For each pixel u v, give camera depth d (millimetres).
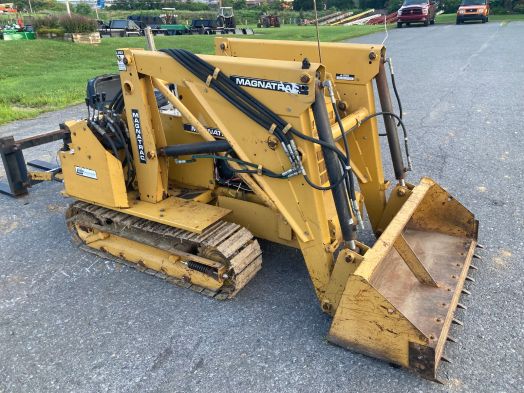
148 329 3600
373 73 3895
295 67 2943
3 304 3975
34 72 14984
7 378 3215
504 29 23906
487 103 9508
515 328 3418
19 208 5844
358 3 46188
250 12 52094
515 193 5504
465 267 3744
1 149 5898
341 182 3082
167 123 4316
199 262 3852
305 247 3443
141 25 28875
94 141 4039
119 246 4484
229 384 3064
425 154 6879
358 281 2980
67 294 4082
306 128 3080
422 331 3070
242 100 3229
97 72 14750
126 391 3059
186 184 4488
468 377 3027
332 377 3074
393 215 4258
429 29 25969
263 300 3865
